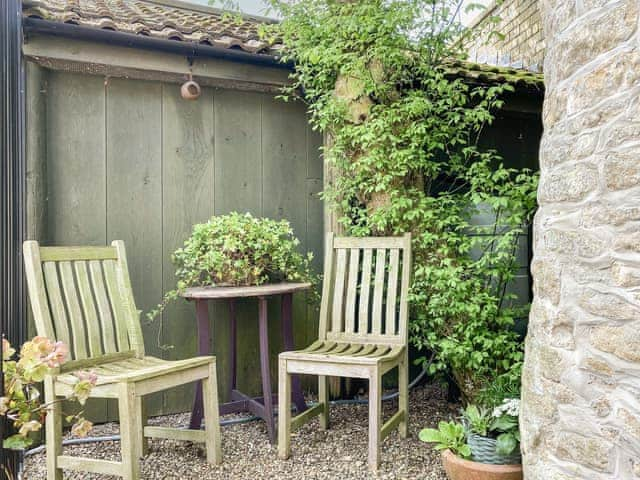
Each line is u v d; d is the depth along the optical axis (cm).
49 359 168
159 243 293
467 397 289
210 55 289
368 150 297
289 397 242
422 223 293
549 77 187
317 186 335
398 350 258
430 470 227
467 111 292
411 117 297
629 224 146
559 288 172
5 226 209
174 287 296
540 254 184
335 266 289
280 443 240
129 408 193
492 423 214
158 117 293
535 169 373
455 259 289
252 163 316
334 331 279
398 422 256
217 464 233
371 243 282
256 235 283
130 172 287
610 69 153
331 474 224
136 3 379
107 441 262
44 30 252
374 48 289
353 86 298
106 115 281
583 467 161
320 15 297
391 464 233
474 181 292
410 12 282
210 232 280
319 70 301
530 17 412
